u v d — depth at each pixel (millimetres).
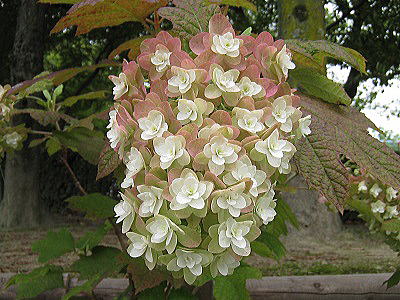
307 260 1935
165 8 397
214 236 292
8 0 3916
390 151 368
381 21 4207
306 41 417
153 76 344
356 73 4348
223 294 427
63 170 4402
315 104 405
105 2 409
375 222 787
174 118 313
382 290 735
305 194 2574
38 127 3416
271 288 735
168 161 291
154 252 305
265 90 333
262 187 311
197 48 344
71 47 4520
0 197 4031
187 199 279
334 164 357
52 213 4223
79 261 513
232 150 292
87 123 576
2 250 2434
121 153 335
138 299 450
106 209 510
